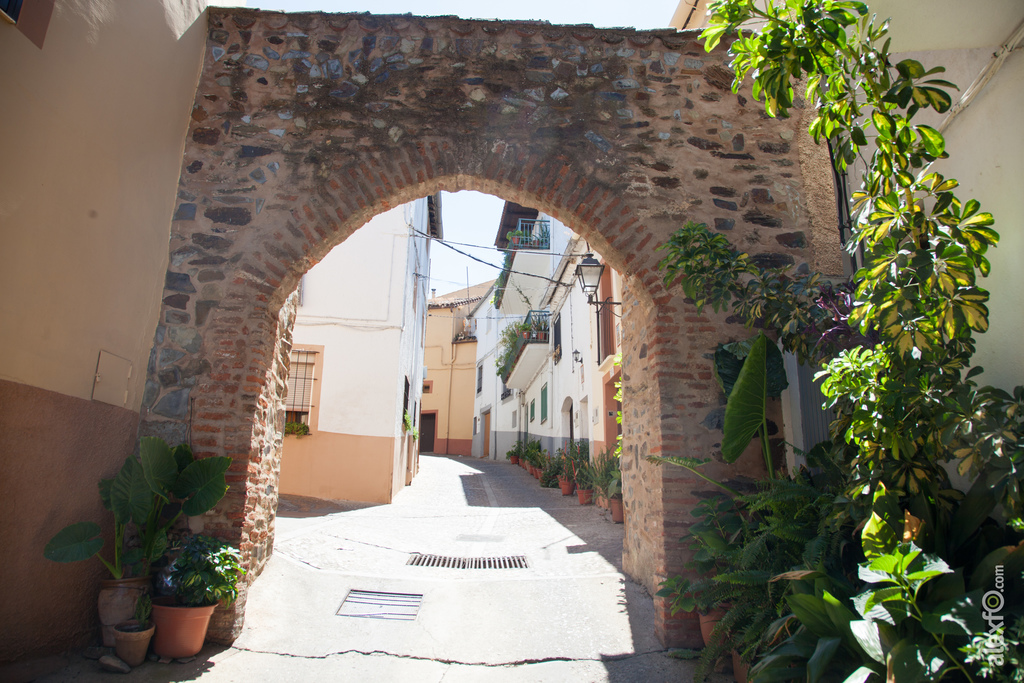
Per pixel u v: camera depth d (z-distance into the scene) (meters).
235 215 4.54
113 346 3.88
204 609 3.61
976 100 3.26
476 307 29.17
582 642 4.07
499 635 4.19
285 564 5.01
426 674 3.65
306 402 9.59
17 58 3.05
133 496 3.56
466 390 28.97
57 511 3.41
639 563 4.96
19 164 3.08
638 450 5.04
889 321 2.63
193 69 4.69
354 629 4.21
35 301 3.21
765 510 3.89
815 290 3.86
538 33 4.91
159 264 4.36
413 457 14.08
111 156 3.79
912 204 2.79
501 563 5.82
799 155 4.88
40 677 3.20
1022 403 2.42
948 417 2.48
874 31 2.83
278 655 3.79
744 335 4.46
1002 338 3.10
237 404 4.22
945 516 2.82
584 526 7.66
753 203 4.73
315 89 4.75
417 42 4.85
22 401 3.14
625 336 5.61
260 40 4.83
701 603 3.60
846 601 2.77
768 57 2.84
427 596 4.80
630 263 4.62
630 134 4.79
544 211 5.00
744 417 3.77
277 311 4.63
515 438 21.30
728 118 4.89
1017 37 2.96
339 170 4.61
